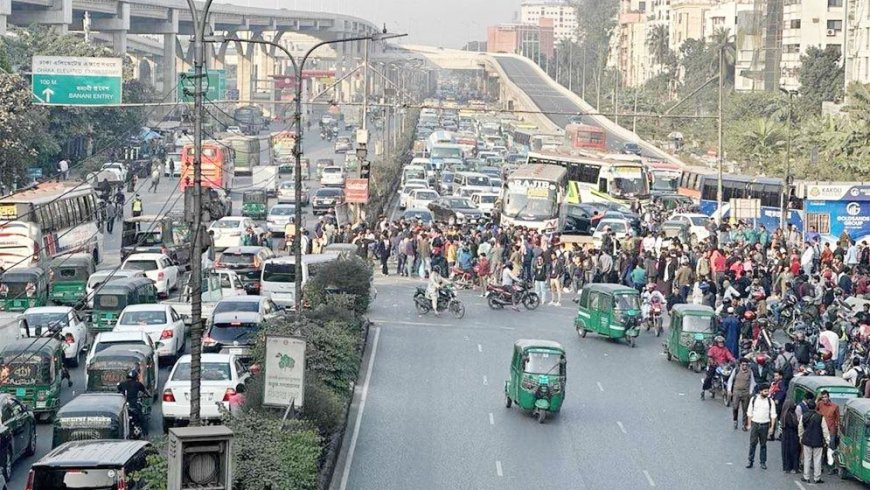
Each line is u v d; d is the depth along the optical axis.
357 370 53.12
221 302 56.62
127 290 61.41
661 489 40.00
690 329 57.75
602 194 118.38
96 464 31.47
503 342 63.12
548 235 85.81
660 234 85.44
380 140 191.62
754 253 75.38
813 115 174.88
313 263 69.25
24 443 40.78
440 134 171.38
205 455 24.94
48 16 182.00
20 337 52.44
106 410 39.44
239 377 45.69
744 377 47.75
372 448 43.81
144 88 193.88
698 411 50.59
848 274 69.94
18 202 75.88
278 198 125.75
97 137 158.25
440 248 81.44
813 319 60.03
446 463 42.28
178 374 45.38
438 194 122.38
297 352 40.53
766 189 110.81
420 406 50.09
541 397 47.75
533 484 40.19
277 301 67.50
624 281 73.06
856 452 39.88
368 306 69.50
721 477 41.47
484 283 77.12
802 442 40.97
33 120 111.75
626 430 47.38
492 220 100.50
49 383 46.56
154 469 30.59
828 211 90.62
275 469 32.66
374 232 87.62
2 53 121.81
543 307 73.62
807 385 42.66
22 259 74.75
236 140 152.88
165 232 86.31
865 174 129.62
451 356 59.50
